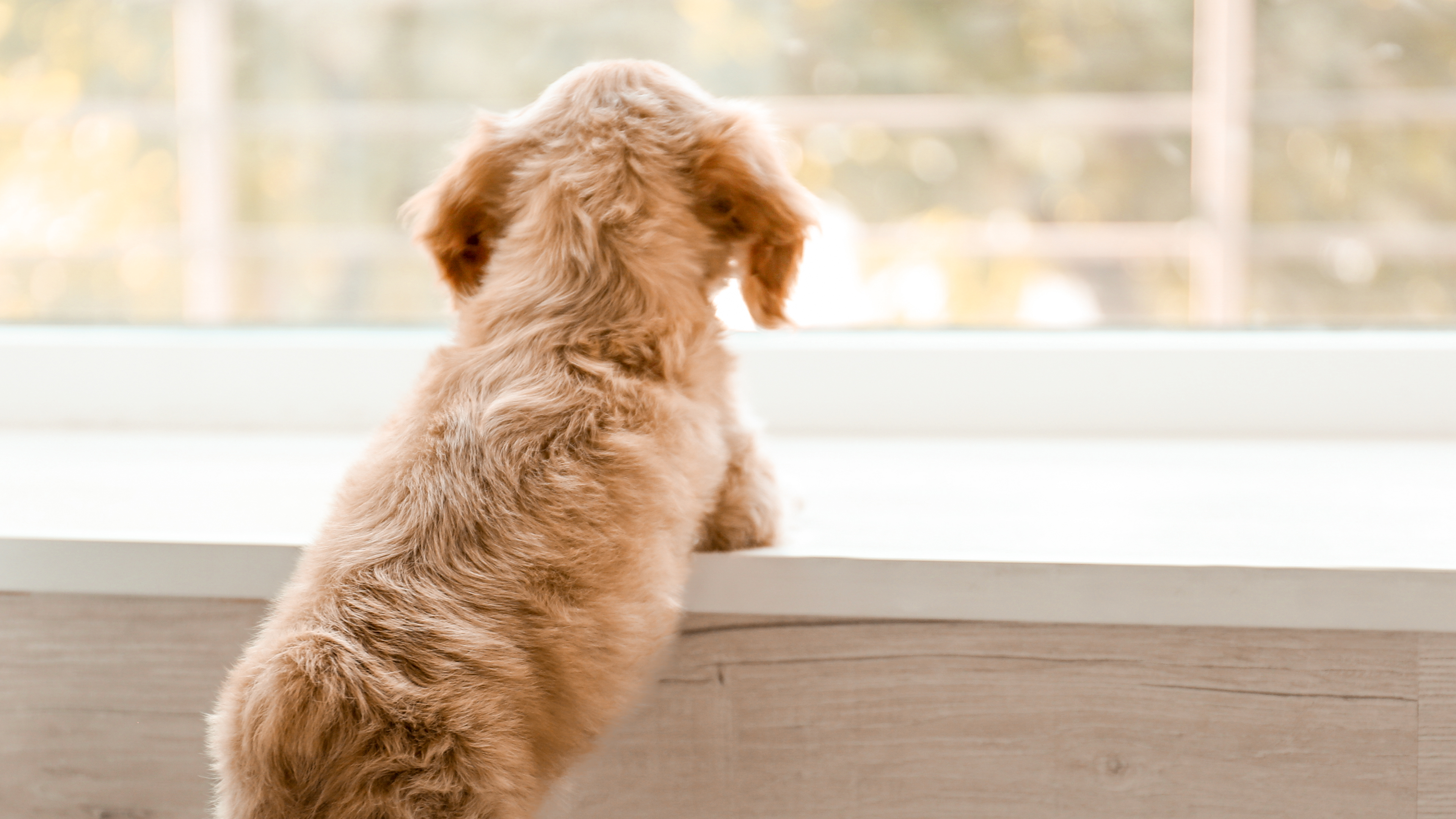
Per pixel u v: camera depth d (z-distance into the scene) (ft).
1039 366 4.21
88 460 3.89
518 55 4.49
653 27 4.42
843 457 3.93
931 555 2.65
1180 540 2.76
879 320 4.49
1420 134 4.22
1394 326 4.30
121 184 4.63
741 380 3.59
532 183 2.83
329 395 4.41
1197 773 2.63
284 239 4.63
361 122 4.57
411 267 4.60
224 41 4.57
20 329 4.55
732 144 2.81
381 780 2.16
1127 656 2.62
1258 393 4.12
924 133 4.41
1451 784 2.55
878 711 2.71
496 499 2.42
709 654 2.74
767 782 2.77
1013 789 2.70
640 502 2.47
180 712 2.89
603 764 2.82
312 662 2.22
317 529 2.80
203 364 4.42
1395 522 2.91
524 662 2.30
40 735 2.95
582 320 2.68
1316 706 2.57
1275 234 4.34
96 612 2.89
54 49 4.59
